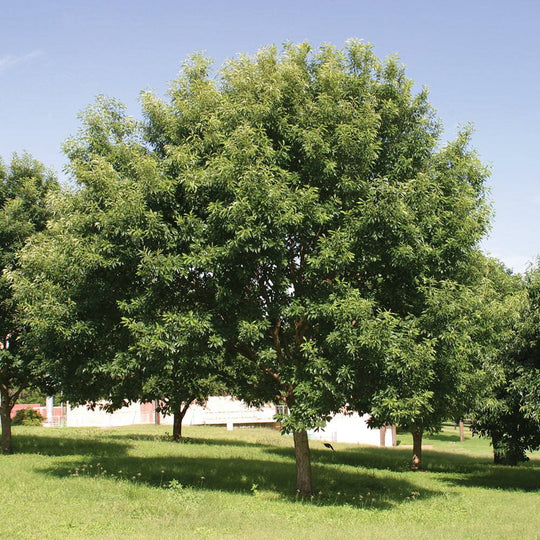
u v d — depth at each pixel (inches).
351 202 468.1
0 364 722.8
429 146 518.6
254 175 425.1
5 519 383.9
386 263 476.7
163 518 405.4
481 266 644.7
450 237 488.1
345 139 454.3
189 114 496.4
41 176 812.0
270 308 477.4
